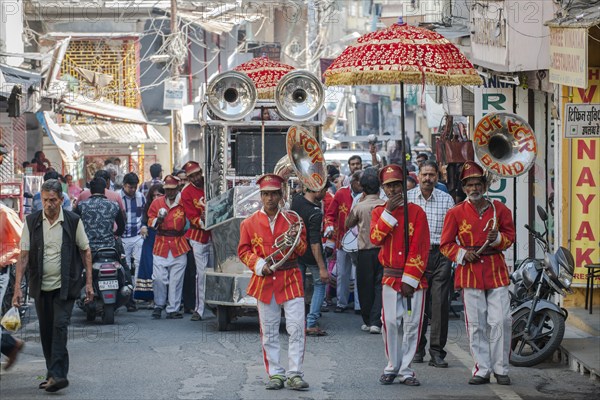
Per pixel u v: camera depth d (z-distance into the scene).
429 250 12.37
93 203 16.70
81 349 14.06
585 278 16.02
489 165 11.67
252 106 16.39
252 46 47.41
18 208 20.06
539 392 11.44
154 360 13.23
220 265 15.65
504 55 17.06
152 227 17.27
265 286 11.43
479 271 11.75
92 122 37.06
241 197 15.43
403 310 11.72
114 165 32.09
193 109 43.72
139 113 36.22
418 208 11.63
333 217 17.55
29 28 35.62
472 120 24.25
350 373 12.38
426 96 33.06
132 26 38.38
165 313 18.11
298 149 12.67
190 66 43.88
